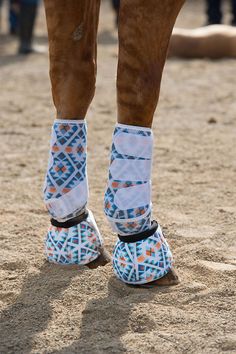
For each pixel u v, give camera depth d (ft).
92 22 11.32
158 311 10.71
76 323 10.52
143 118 10.69
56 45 11.34
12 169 19.02
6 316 10.87
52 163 11.76
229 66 36.09
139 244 11.34
